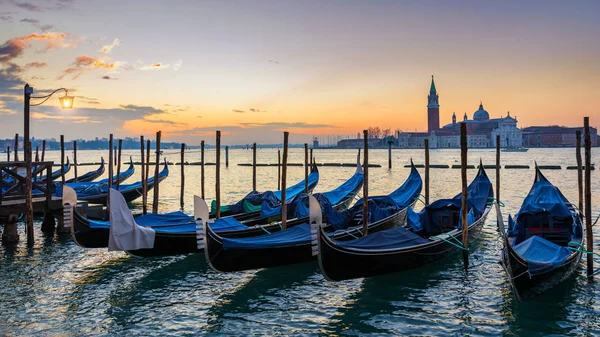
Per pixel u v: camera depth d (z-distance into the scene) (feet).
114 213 46.96
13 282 47.01
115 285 46.32
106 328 36.70
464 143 48.85
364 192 54.39
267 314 39.42
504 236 38.42
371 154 545.03
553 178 163.12
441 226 57.67
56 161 376.48
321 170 238.68
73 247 60.29
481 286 45.16
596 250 55.88
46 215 67.36
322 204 60.85
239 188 145.28
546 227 51.42
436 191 129.90
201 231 42.80
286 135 59.98
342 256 41.65
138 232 48.14
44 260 54.49
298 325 37.27
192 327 36.99
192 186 151.12
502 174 186.91
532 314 38.34
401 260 46.09
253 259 45.65
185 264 52.90
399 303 41.34
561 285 43.98
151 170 239.30
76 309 40.34
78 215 50.08
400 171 213.66
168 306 41.11
